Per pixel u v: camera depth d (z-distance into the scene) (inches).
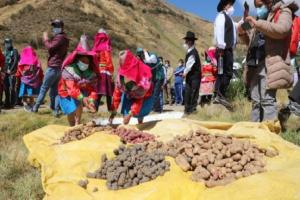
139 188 104.0
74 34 1171.9
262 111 153.6
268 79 142.0
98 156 125.9
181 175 108.7
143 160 115.6
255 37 148.7
